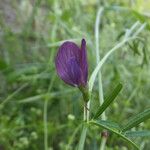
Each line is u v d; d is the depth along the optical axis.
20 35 0.21
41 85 0.19
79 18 0.22
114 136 0.15
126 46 0.19
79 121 0.16
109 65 0.19
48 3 0.23
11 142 0.17
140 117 0.10
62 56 0.10
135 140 0.15
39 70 0.19
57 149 0.17
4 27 0.21
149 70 0.20
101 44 0.20
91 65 0.18
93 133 0.15
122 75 0.19
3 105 0.18
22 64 0.20
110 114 0.18
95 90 0.16
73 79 0.10
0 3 0.24
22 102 0.17
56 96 0.18
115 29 0.21
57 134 0.17
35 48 0.20
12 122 0.17
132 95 0.18
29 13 0.24
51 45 0.18
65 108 0.18
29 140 0.16
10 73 0.19
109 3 0.23
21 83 0.19
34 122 0.17
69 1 0.22
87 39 0.17
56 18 0.19
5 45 0.21
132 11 0.17
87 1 0.23
